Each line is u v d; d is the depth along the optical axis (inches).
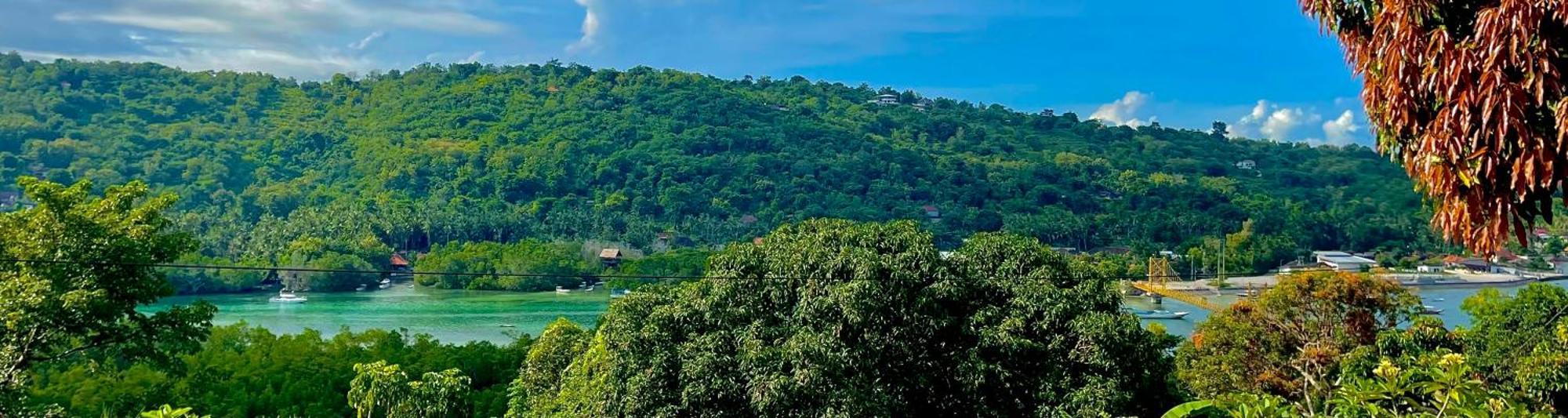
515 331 2920.8
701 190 5777.6
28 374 898.7
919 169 6481.3
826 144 6943.9
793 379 729.0
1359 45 285.4
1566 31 242.5
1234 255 4345.5
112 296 964.0
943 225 5585.6
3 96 6486.2
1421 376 456.1
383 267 4138.8
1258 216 5305.1
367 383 1200.8
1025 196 6156.5
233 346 1744.6
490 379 1697.8
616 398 783.7
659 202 5541.3
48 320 861.2
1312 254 4803.2
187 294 3617.1
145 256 967.0
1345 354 1026.1
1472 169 257.3
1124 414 792.3
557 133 6860.2
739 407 763.4
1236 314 1157.1
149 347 995.9
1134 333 825.5
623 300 836.0
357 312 3314.5
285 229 4313.5
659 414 756.0
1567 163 248.7
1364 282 1112.2
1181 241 5032.0
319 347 1749.5
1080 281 879.7
